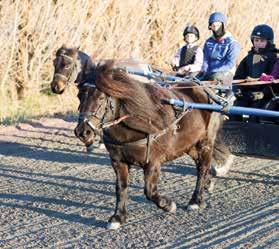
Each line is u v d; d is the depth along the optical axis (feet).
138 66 26.03
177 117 24.11
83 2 54.19
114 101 22.26
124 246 22.08
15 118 47.80
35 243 22.48
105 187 30.07
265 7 70.59
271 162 35.47
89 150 37.93
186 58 34.50
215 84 28.43
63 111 52.60
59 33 53.57
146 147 22.85
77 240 22.77
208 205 27.17
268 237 22.98
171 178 31.91
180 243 22.38
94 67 23.54
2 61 51.57
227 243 22.34
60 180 31.37
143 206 26.99
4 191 29.27
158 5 59.16
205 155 26.71
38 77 53.83
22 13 52.19
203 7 62.08
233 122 29.96
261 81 30.01
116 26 56.54
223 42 31.83
